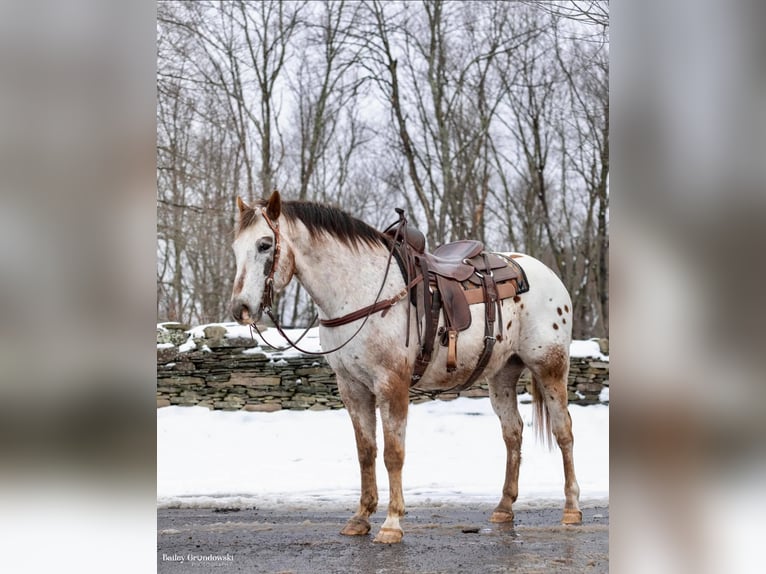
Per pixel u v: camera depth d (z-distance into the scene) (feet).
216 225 54.24
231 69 63.36
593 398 36.83
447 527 18.86
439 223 67.05
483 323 18.29
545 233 77.92
